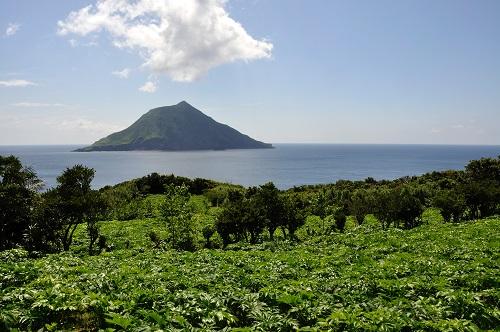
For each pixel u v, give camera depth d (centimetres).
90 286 1352
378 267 1723
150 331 930
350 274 1588
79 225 4147
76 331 1062
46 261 1883
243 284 1511
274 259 2052
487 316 1109
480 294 1248
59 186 3019
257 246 2816
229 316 1072
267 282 1481
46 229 2805
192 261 2088
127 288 1359
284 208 3353
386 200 3697
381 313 1037
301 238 3431
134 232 3788
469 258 1878
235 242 3322
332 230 3744
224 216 3216
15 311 1052
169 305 1156
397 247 2388
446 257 1958
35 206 2858
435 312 1104
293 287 1343
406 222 3625
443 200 3700
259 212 3228
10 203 2662
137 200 5347
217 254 2267
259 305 1183
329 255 2233
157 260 2112
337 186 7131
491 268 1647
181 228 3225
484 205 3825
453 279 1457
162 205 3306
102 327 1083
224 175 17438
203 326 1025
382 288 1370
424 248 2238
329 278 1545
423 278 1466
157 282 1458
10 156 2991
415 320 1046
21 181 2998
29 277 1526
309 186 7338
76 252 2959
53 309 1088
